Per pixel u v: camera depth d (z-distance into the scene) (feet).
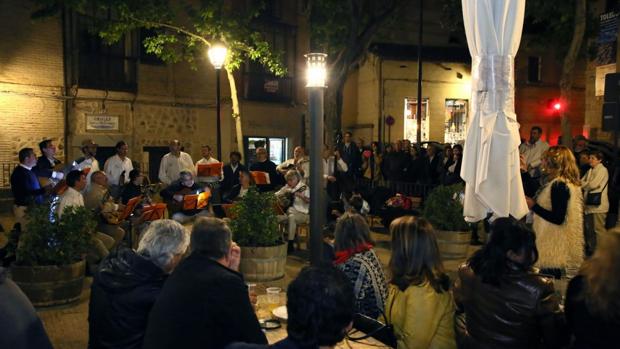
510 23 12.35
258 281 23.29
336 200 36.27
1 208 43.29
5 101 43.91
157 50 45.91
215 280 8.67
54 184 29.71
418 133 57.77
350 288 6.12
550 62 85.71
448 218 27.55
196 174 38.52
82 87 49.01
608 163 37.42
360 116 82.43
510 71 12.36
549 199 17.20
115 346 10.40
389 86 77.97
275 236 23.77
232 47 44.68
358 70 82.38
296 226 30.19
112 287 10.32
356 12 48.01
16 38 44.39
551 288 8.98
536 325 8.88
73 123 48.55
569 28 48.83
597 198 25.59
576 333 8.20
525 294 8.82
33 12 45.09
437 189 28.40
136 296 10.28
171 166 39.73
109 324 10.40
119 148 36.83
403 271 10.46
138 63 53.67
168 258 10.48
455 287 10.03
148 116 54.70
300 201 30.22
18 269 19.48
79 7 41.73
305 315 5.88
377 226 37.65
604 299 7.68
